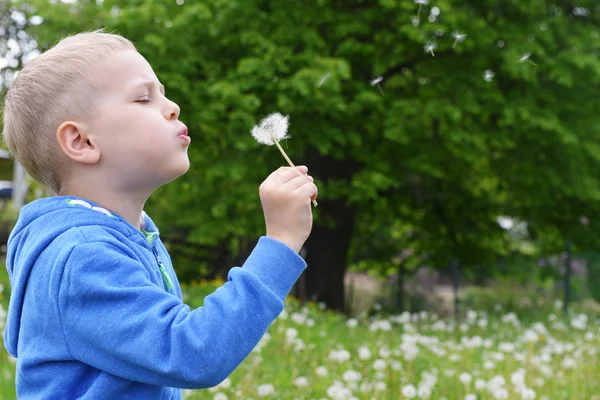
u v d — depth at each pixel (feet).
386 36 33.68
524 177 36.96
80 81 4.22
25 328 4.16
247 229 34.50
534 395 12.91
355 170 38.75
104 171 4.30
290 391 13.91
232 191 33.14
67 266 3.92
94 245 3.97
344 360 15.60
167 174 4.34
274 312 3.90
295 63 31.22
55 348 3.98
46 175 4.45
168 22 32.96
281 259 4.01
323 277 41.75
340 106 30.48
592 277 54.80
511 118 32.55
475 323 28.53
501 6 35.73
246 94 32.27
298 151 35.32
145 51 30.91
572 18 38.68
